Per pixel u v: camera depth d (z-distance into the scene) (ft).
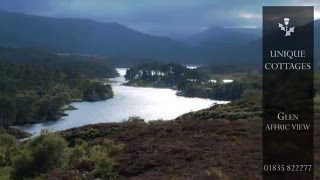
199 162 78.79
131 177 77.82
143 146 97.50
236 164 73.41
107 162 83.61
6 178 103.86
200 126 116.78
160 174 74.90
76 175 83.92
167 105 570.05
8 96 581.53
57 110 543.80
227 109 164.96
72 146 129.59
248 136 100.42
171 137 106.01
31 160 102.94
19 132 413.59
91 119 483.51
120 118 462.60
